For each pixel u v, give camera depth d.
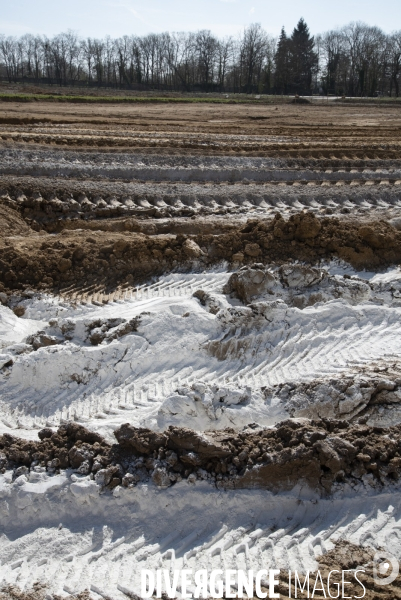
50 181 13.05
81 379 6.91
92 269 9.62
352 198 13.52
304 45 53.41
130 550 4.55
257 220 10.88
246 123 22.50
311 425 5.39
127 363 7.03
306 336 7.48
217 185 13.92
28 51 52.75
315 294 8.38
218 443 5.09
